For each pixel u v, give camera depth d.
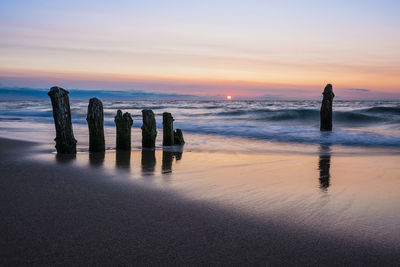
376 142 12.83
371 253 3.03
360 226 3.69
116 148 9.82
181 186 5.44
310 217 3.97
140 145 11.25
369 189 5.37
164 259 2.85
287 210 4.23
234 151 10.17
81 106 48.88
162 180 5.88
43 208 4.15
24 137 12.84
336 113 25.92
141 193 4.96
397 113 28.30
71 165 7.12
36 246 3.06
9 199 4.52
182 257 2.89
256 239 3.30
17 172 6.29
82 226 3.56
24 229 3.45
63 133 8.55
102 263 2.76
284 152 10.20
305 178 6.20
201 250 3.04
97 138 9.12
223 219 3.87
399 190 5.30
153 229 3.52
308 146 11.78
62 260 2.80
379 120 24.52
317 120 25.80
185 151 9.95
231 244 3.18
